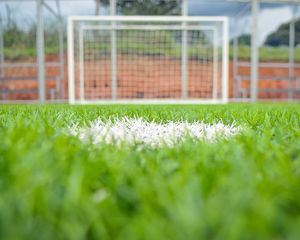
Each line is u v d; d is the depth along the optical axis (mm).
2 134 1431
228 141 1333
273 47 9844
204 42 9836
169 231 479
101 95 9992
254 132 1689
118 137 1405
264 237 458
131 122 2281
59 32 9023
